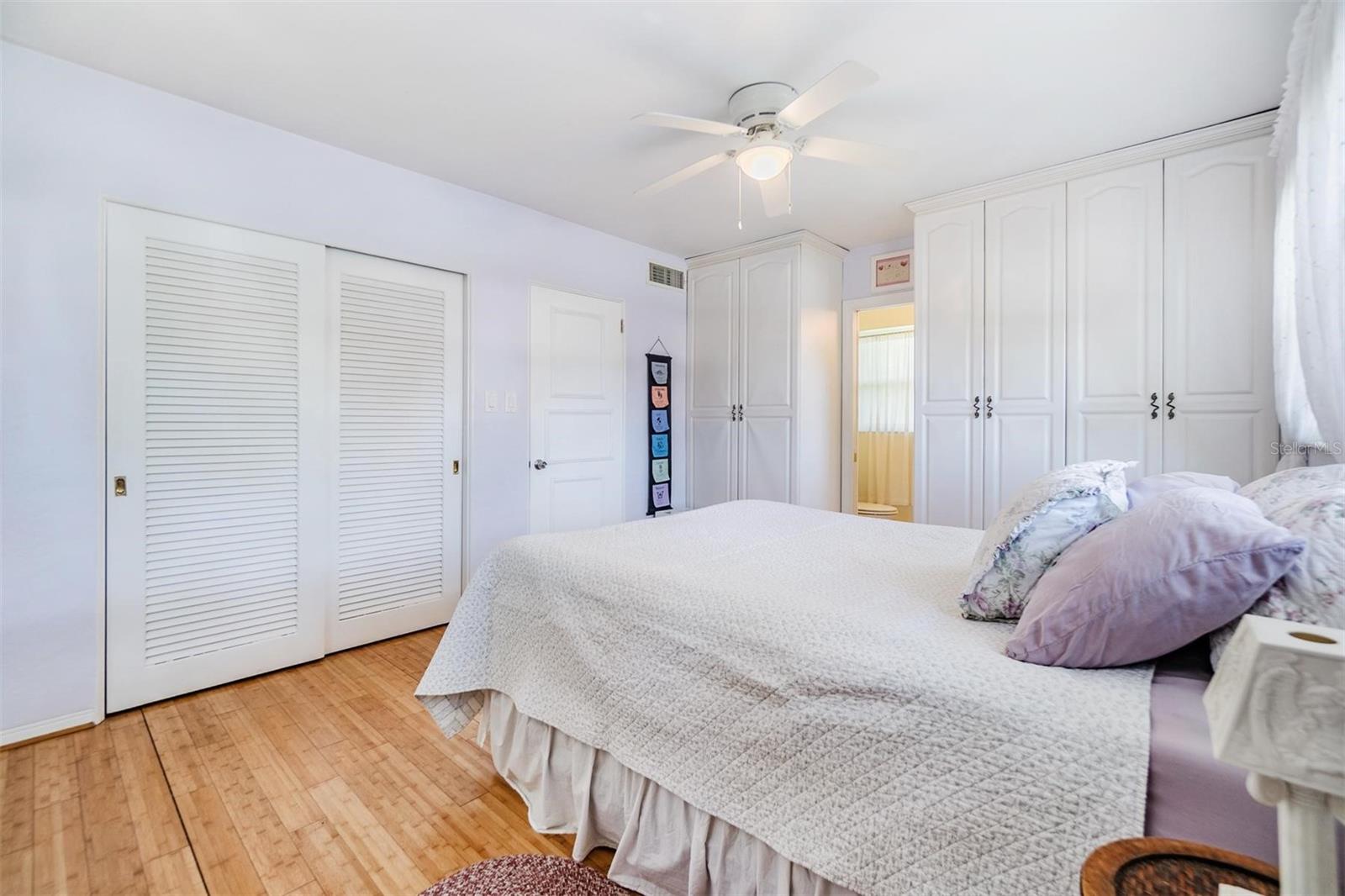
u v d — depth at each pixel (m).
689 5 1.74
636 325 4.21
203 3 1.73
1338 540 0.81
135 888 1.33
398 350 2.95
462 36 1.89
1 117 1.89
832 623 1.14
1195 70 2.06
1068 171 2.80
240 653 2.43
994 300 3.05
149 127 2.18
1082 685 0.86
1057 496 1.14
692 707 1.23
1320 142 1.39
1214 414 2.48
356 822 1.56
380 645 2.87
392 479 2.94
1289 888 0.50
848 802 0.98
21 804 1.61
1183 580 0.83
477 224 3.23
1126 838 0.69
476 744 1.97
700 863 1.19
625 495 4.14
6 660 1.91
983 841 0.83
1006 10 1.75
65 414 2.01
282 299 2.53
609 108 2.32
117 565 2.13
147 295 2.19
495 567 1.82
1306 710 0.48
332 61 2.03
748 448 4.18
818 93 1.76
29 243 1.94
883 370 6.38
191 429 2.29
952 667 0.94
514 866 1.34
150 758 1.85
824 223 3.71
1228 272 2.44
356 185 2.74
